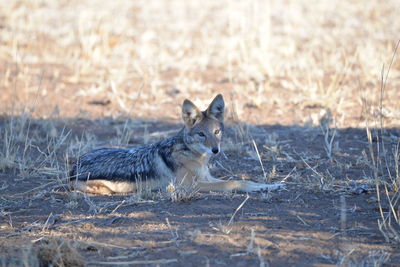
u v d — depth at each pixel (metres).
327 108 15.15
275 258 7.42
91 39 22.83
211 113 10.55
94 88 18.31
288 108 16.38
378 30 25.73
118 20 27.80
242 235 8.13
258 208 9.24
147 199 9.94
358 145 12.77
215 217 8.88
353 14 29.52
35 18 28.77
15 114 15.74
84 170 10.89
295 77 19.45
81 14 27.61
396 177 10.03
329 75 19.38
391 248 7.62
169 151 10.58
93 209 9.47
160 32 26.66
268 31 22.70
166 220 8.70
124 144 13.52
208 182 10.31
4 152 12.64
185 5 32.47
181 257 7.54
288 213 8.96
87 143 13.12
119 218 9.01
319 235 8.08
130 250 7.82
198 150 10.33
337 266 7.13
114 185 10.52
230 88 18.48
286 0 32.31
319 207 9.21
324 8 30.55
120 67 21.31
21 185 10.85
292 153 12.43
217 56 22.52
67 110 16.56
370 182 10.14
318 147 12.79
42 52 23.31
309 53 21.50
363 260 7.29
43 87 18.92
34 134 14.20
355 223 8.48
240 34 24.03
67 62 22.12
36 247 8.00
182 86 18.42
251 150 12.79
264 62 20.11
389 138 13.01
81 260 7.39
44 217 9.23
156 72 20.25
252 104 16.72
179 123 15.41
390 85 17.83
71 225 8.83
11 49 23.36
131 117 15.98
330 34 25.45
